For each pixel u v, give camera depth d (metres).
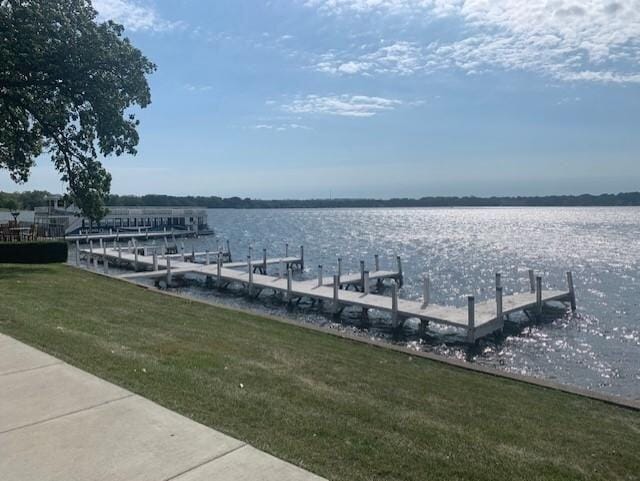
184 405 5.04
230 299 23.98
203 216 75.50
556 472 4.54
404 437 4.90
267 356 8.07
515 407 6.99
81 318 9.36
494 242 62.38
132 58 21.83
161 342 7.98
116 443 4.11
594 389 12.38
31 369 5.89
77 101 21.44
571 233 79.31
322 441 4.52
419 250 52.41
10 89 20.94
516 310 18.75
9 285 13.07
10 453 3.91
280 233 83.44
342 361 8.70
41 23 19.33
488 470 4.34
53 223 59.03
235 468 3.77
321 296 20.97
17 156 23.08
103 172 23.78
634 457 5.27
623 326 18.83
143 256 37.38
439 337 17.14
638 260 42.12
